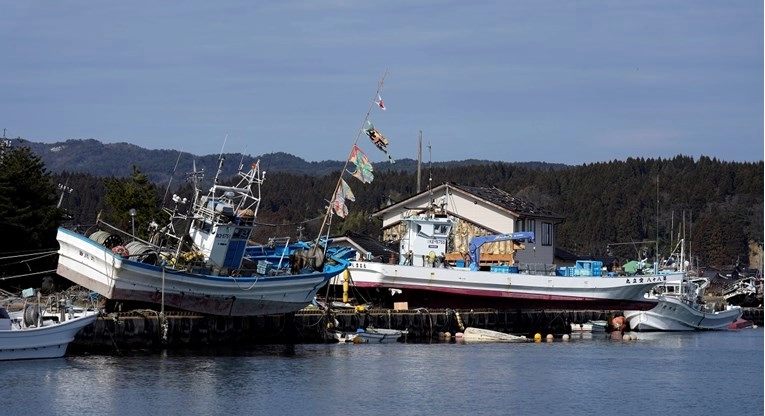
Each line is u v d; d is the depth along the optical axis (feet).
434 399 148.66
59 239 184.44
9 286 219.61
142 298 180.45
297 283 199.72
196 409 136.36
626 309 270.26
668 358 206.69
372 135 226.79
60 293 209.46
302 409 138.62
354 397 148.05
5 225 218.59
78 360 166.40
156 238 190.39
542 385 164.45
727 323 311.47
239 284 190.08
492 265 263.29
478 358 194.39
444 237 246.47
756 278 470.80
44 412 131.03
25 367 158.51
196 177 199.11
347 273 230.48
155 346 181.47
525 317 258.78
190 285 184.24
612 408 147.23
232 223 192.44
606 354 211.00
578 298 257.34
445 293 240.73
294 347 199.21
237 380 157.69
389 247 315.17
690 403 152.76
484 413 140.36
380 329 217.97
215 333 191.83
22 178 231.30
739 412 146.61
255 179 199.52
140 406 136.36
